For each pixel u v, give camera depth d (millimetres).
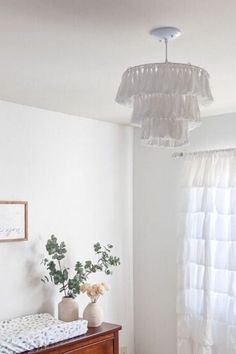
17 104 3576
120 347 4273
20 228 3537
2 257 3432
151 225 4363
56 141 3844
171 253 4207
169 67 1944
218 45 2350
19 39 2266
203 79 2010
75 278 3627
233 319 3678
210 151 3934
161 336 4238
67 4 1898
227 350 3709
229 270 3734
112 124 4336
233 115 3867
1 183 3447
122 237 4375
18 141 3570
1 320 3385
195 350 3877
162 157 4305
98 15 2000
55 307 3754
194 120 2049
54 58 2547
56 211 3809
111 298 4230
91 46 2367
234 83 3029
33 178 3658
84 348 3236
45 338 3020
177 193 4164
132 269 4465
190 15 1992
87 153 4090
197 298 3879
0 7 1918
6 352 2814
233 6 1903
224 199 3807
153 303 4312
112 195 4297
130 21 2057
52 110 3807
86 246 4027
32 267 3617
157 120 2016
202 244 3877
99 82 3006
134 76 2002
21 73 2811
